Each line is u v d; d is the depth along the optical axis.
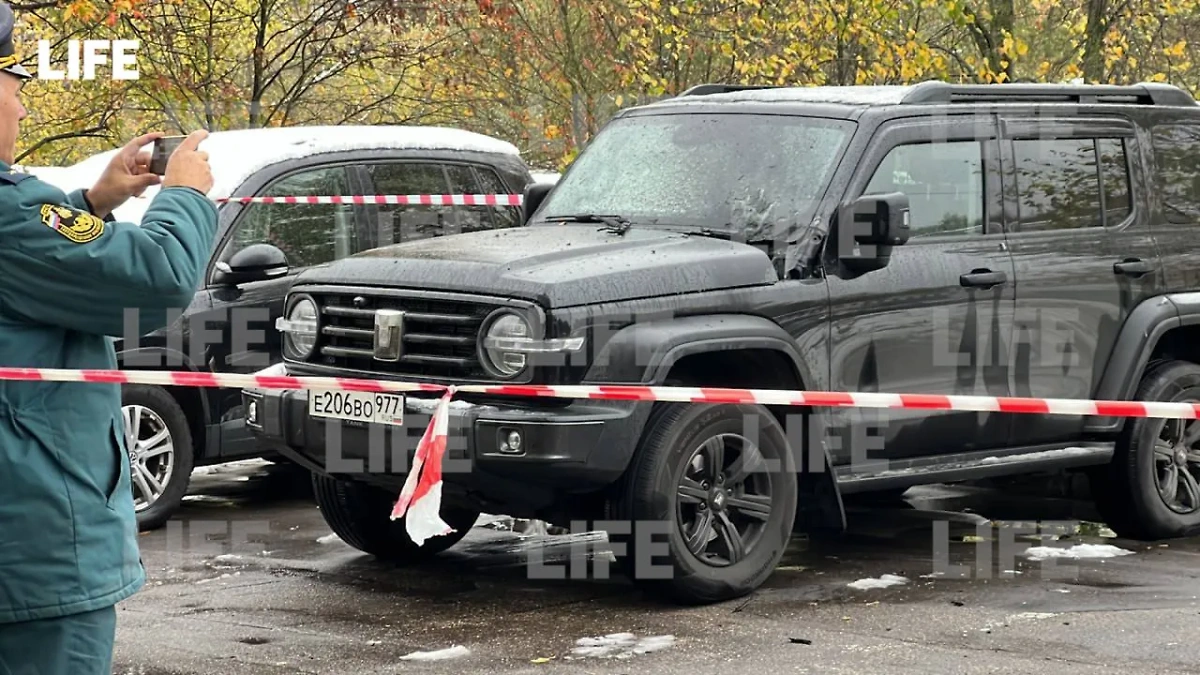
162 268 3.33
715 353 6.58
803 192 6.84
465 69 19.50
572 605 6.44
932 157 7.14
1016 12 23.77
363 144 9.30
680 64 21.02
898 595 6.57
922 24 23.84
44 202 3.29
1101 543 7.82
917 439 7.00
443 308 6.27
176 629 6.05
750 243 6.78
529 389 5.81
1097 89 7.91
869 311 6.79
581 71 19.62
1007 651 5.62
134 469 8.20
